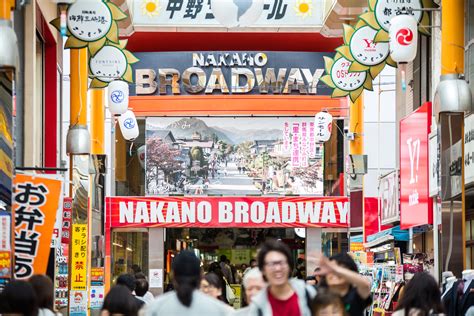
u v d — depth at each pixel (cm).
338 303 912
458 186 1770
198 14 3728
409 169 2509
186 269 973
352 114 3228
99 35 2044
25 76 2128
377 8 2058
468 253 2498
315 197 3394
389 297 2322
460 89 1742
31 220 1590
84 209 2323
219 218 3394
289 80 3791
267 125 3772
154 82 3775
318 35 3938
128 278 1523
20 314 996
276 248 957
